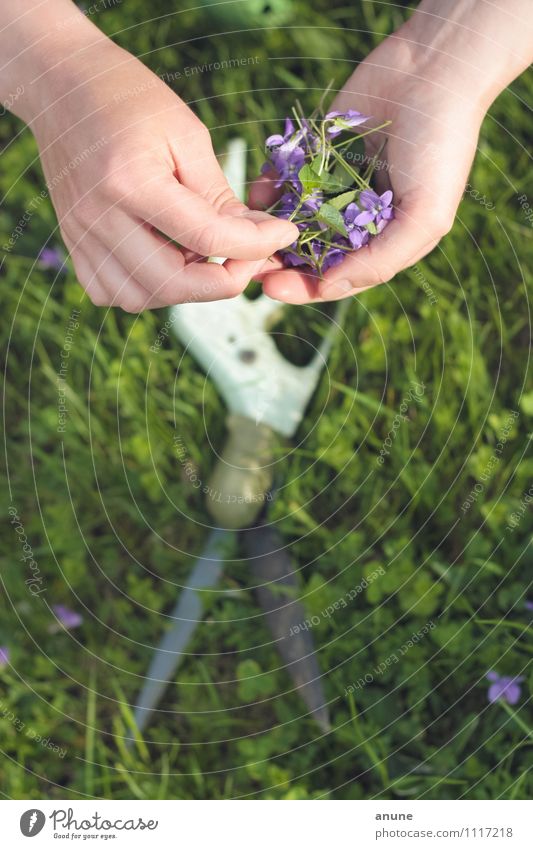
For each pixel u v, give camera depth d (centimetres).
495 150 104
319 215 81
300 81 109
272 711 93
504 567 94
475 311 101
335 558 95
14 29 84
